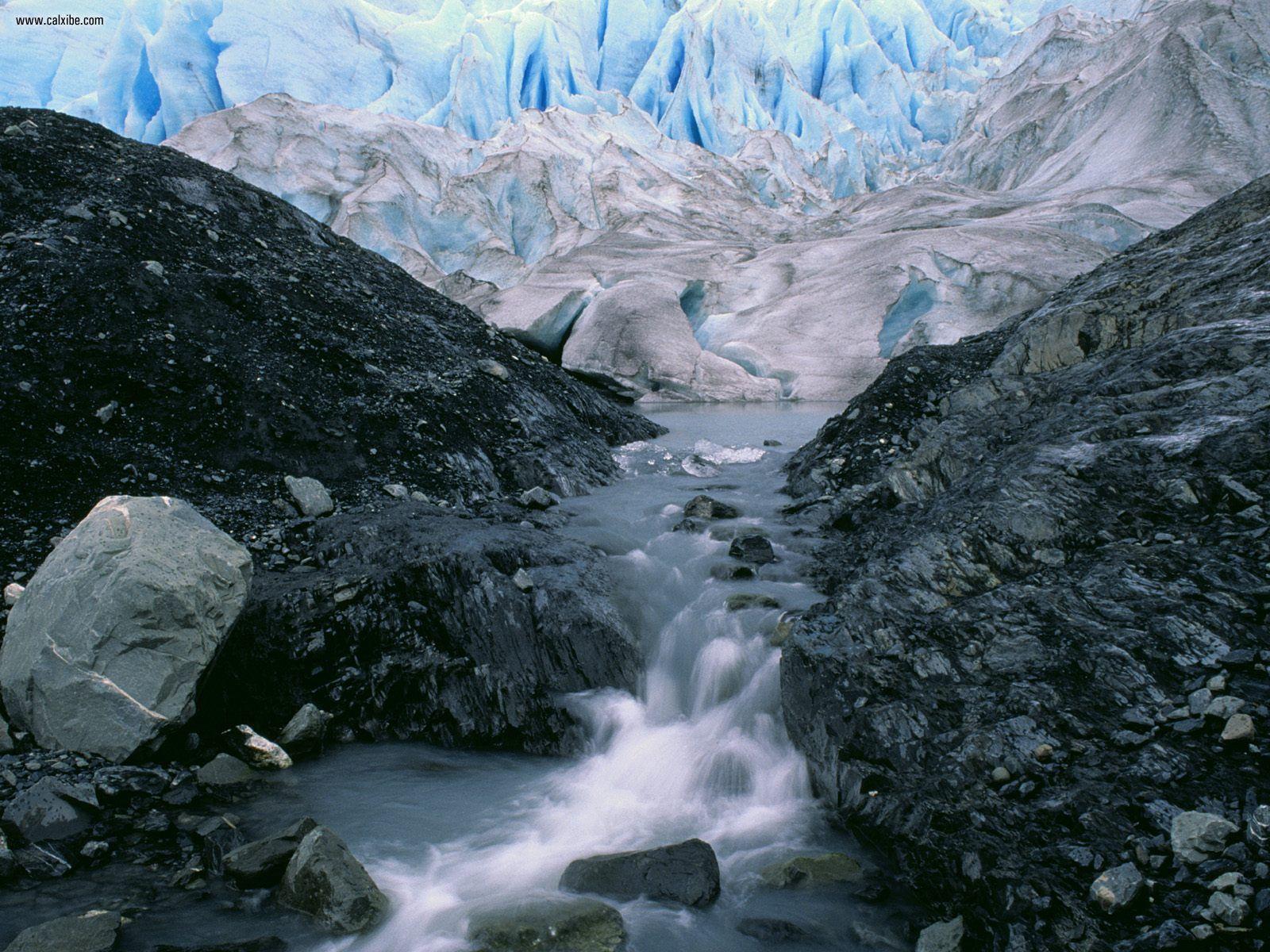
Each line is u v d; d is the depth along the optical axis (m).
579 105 50.12
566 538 6.38
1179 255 8.24
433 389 8.39
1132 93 42.56
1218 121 37.62
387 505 6.32
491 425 8.48
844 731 3.84
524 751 4.61
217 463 6.35
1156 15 47.00
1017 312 23.70
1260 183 8.86
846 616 4.44
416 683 4.76
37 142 9.11
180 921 3.09
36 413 5.89
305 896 3.19
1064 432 5.39
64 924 2.92
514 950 2.99
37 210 8.12
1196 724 3.18
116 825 3.59
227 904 3.21
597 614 5.09
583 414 10.98
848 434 8.70
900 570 4.61
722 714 4.71
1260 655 3.37
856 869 3.36
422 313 10.73
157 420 6.41
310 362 7.80
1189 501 4.32
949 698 3.73
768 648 4.96
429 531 5.70
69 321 6.70
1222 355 5.46
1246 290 6.48
